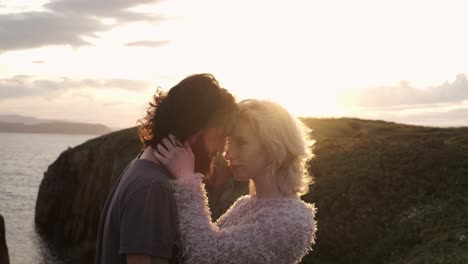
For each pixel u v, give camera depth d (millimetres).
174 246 2680
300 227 2922
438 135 33469
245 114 3020
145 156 2828
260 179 3131
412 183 23844
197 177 2814
